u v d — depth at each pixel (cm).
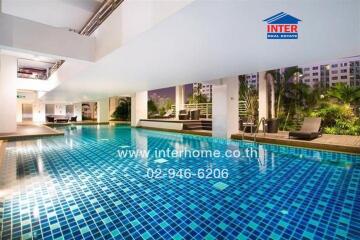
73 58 452
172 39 341
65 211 273
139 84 932
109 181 390
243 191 342
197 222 249
